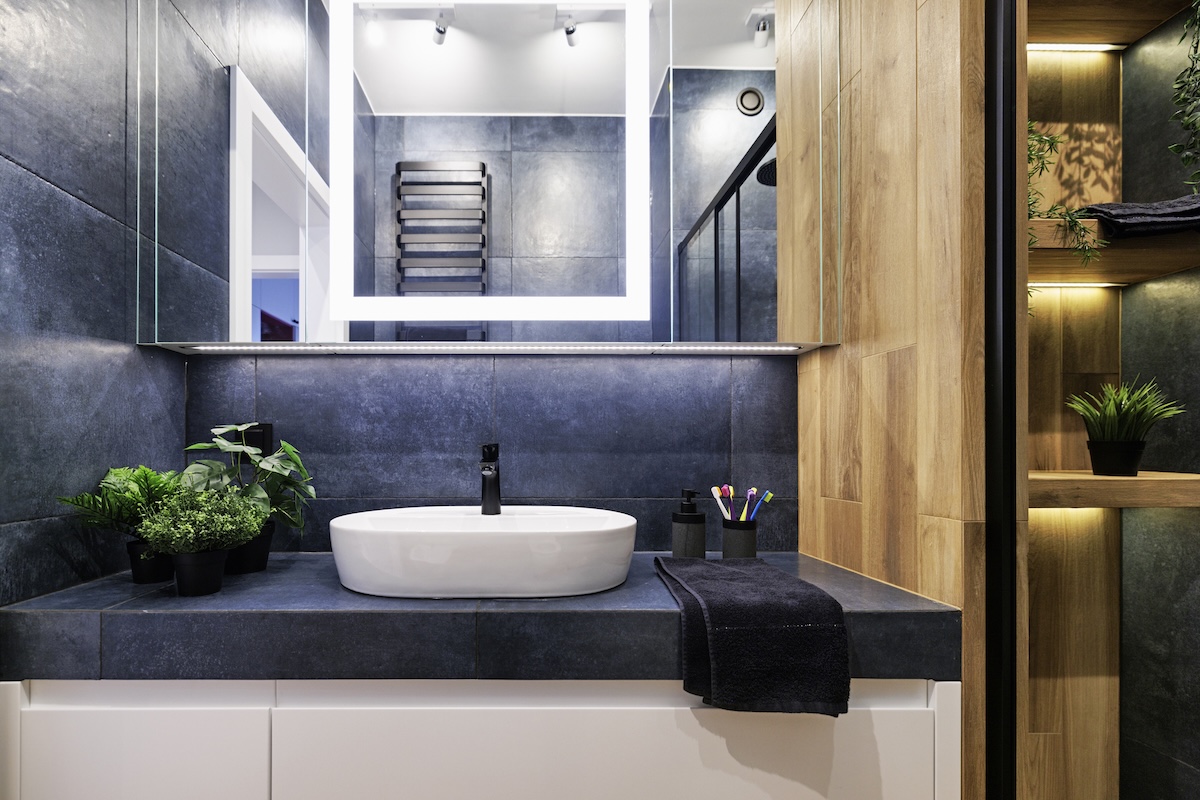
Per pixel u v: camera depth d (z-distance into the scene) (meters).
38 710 1.08
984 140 1.10
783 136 1.56
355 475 1.61
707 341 1.54
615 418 1.63
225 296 1.48
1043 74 1.39
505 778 1.08
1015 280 1.10
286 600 1.15
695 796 1.09
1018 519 1.09
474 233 1.56
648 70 1.58
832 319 1.51
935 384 1.15
